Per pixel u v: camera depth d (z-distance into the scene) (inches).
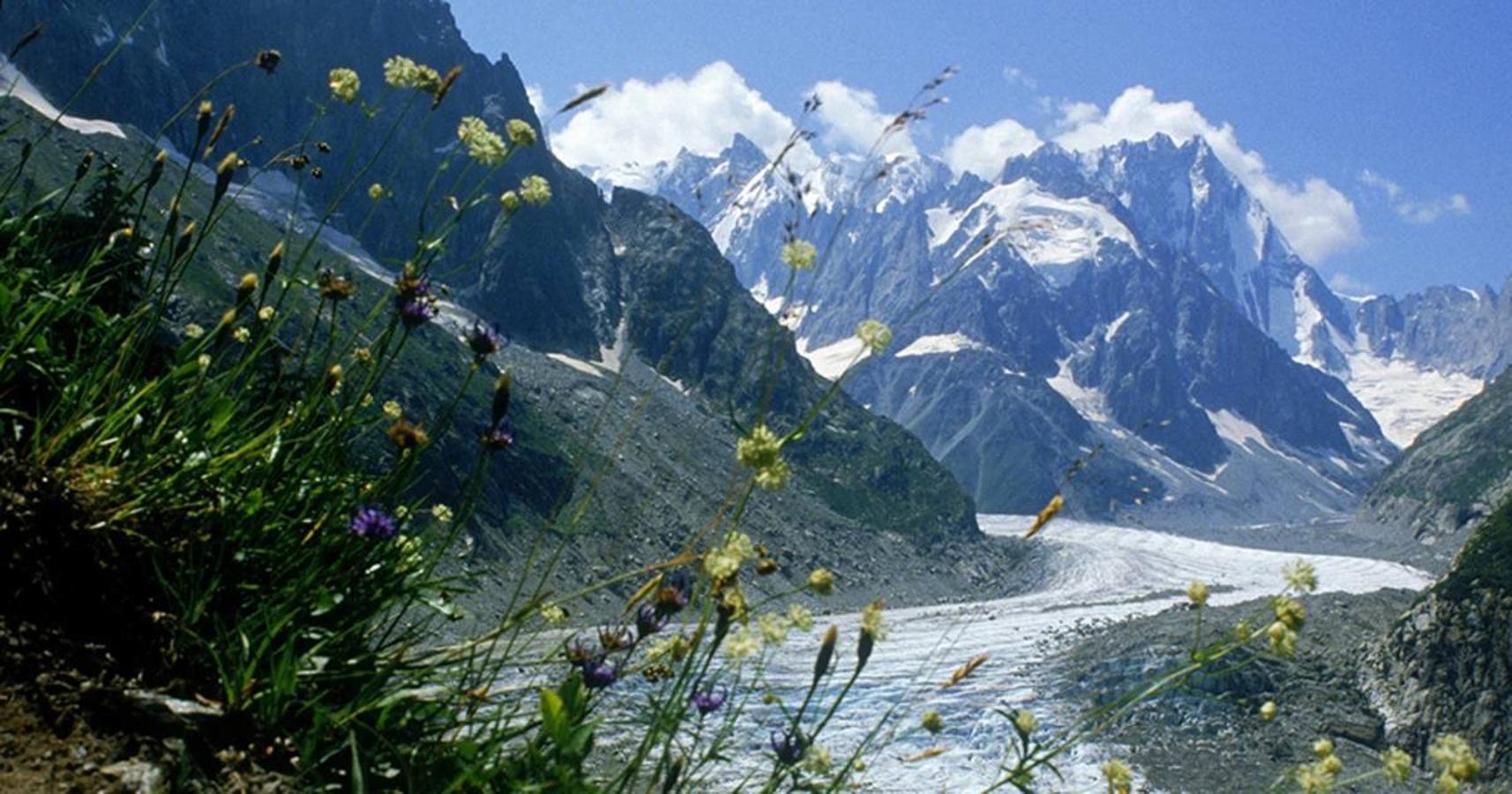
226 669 161.3
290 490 178.2
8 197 186.2
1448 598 3730.3
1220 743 3051.2
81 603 163.0
